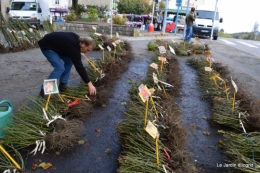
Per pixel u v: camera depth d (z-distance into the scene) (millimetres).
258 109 3809
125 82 5363
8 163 2492
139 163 2465
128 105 4203
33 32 9586
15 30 8781
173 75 5414
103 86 4668
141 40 12336
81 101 3809
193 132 3492
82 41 3660
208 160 2900
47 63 6977
